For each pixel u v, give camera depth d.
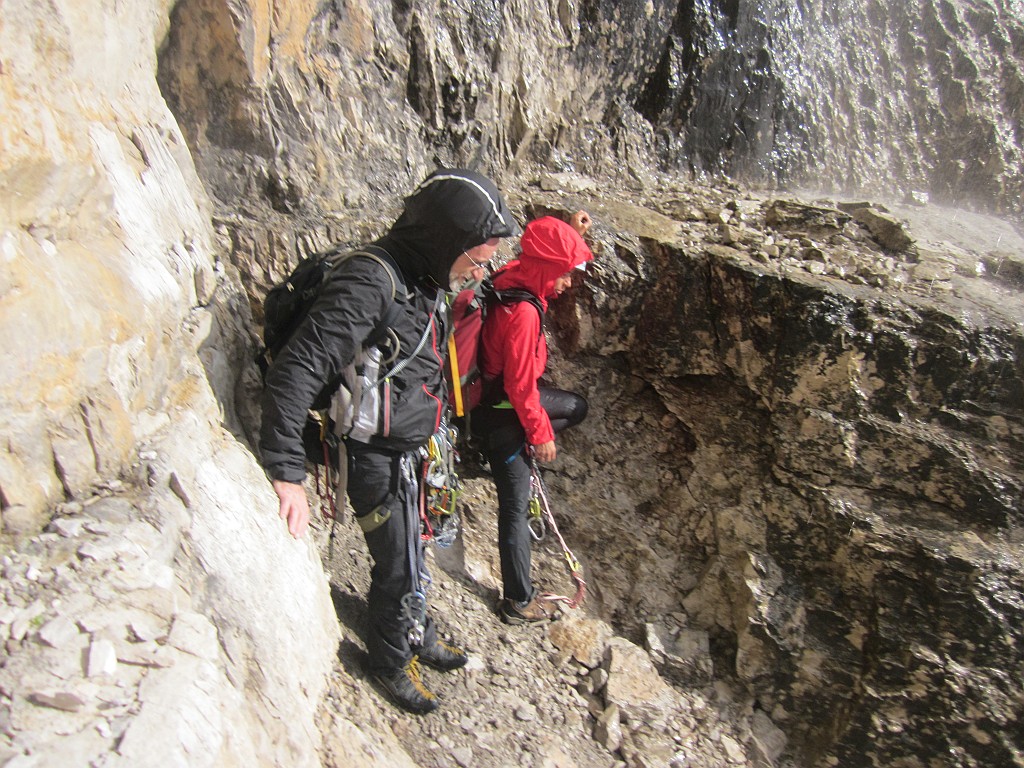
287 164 3.34
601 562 3.62
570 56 4.48
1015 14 5.20
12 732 1.54
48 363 1.88
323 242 3.31
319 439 2.72
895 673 3.07
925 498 3.26
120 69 2.50
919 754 3.00
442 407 2.65
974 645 3.00
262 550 2.33
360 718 2.57
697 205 4.24
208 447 2.39
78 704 1.62
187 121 3.17
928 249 3.93
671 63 4.63
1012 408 3.29
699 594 3.52
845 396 3.35
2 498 1.80
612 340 3.79
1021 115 5.01
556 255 2.83
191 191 2.98
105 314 2.05
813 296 3.35
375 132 3.69
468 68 3.96
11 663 1.63
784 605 3.31
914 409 3.33
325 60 3.46
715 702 3.28
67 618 1.73
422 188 2.39
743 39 4.68
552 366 3.77
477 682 3.03
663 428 3.86
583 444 3.80
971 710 2.95
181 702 1.73
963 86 4.98
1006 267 3.84
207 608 2.10
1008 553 3.07
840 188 4.93
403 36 3.75
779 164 4.88
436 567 3.39
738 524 3.49
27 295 1.82
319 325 2.26
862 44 4.99
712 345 3.65
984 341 3.25
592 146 4.61
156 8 2.84
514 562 3.18
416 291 2.46
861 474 3.31
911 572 3.13
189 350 2.55
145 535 2.00
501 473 3.12
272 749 2.08
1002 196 4.87
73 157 1.98
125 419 2.12
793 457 3.41
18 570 1.79
